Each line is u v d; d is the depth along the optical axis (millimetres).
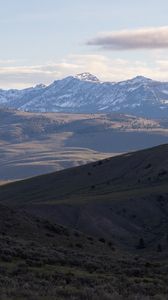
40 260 43906
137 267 50062
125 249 134125
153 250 127750
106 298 28250
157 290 34625
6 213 70312
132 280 39188
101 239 83500
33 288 29078
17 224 67125
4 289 27625
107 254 66938
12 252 44094
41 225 72812
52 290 28953
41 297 26906
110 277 39062
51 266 41938
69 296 28172
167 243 135500
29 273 35938
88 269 43500
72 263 45031
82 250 64812
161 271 49375
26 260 42188
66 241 68000
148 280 40094
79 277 37031
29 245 53125
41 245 56344
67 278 35375
